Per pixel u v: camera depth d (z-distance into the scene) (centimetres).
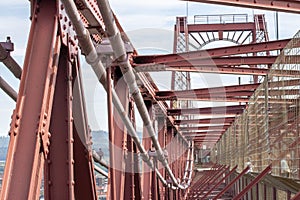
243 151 2333
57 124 593
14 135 486
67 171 589
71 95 603
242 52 1305
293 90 1089
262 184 2069
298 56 1038
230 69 1520
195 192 3216
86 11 700
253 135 1898
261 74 1537
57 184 588
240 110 2539
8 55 607
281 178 1234
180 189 2823
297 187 1195
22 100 503
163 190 1945
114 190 751
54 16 547
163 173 1961
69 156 589
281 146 1234
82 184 674
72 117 628
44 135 506
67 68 598
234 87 1883
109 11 671
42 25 542
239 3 895
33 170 481
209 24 3838
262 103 1619
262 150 1628
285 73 1191
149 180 1472
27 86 514
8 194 470
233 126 2912
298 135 1032
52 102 549
